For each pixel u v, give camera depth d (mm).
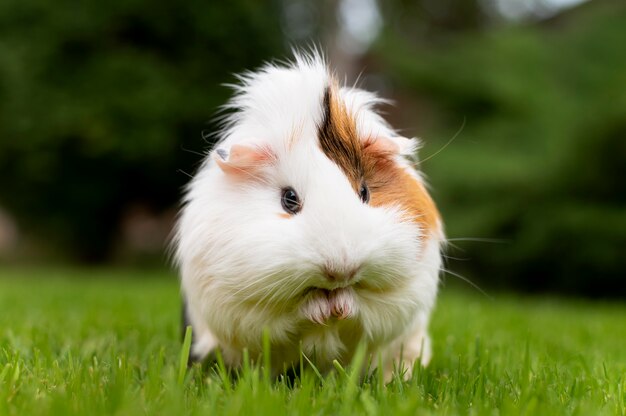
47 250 2893
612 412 567
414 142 644
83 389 569
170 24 2271
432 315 958
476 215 1777
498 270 1882
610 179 1689
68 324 816
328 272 573
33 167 2299
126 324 826
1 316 854
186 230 624
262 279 580
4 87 2342
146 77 2236
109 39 2279
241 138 627
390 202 605
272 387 592
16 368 596
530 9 3262
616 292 1759
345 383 583
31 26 2275
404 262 593
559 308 1340
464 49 2121
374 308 605
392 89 2879
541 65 1992
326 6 2654
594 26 1992
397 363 655
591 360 709
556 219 1662
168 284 1648
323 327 608
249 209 596
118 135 2215
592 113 1677
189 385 595
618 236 1626
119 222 2674
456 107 2125
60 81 2260
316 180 586
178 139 2312
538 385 594
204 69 2334
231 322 606
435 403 578
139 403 546
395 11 3158
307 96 610
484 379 613
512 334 820
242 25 2363
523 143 1907
